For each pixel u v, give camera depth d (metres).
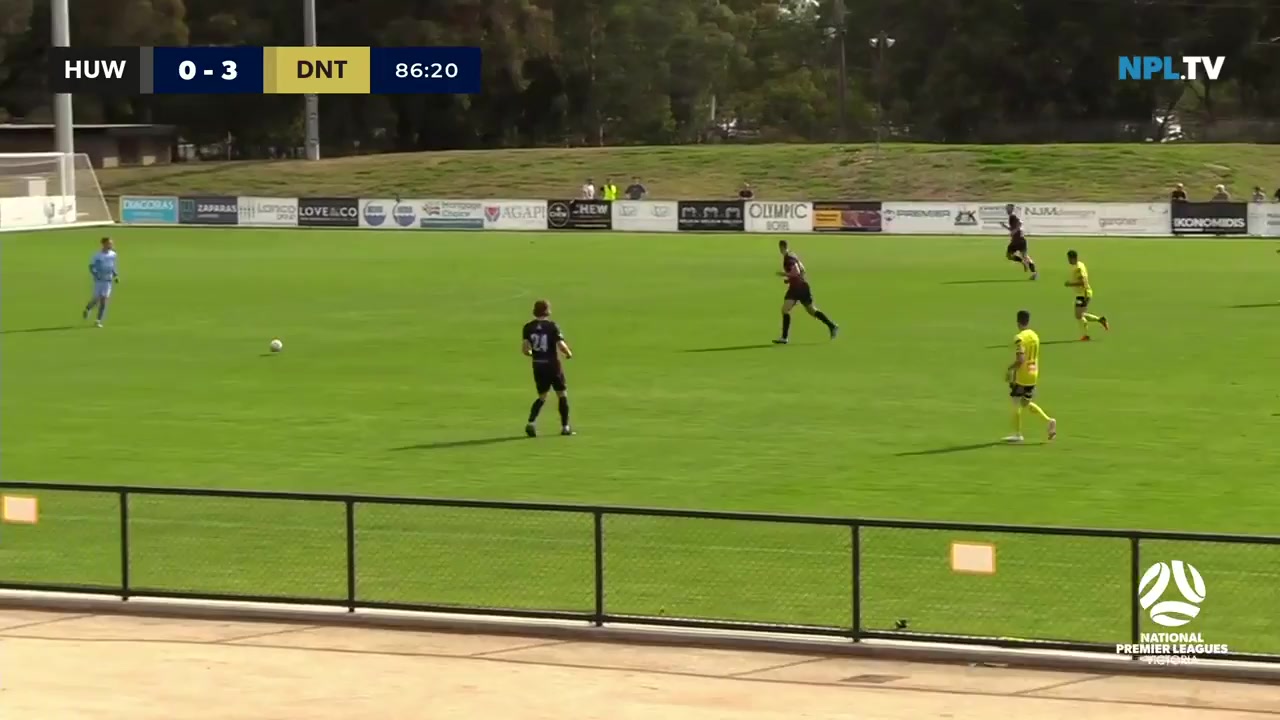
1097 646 57.91
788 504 85.62
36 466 97.62
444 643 61.53
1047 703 53.56
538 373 105.94
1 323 167.38
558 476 93.69
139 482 92.94
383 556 74.44
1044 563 71.38
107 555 75.81
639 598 67.56
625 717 52.50
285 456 100.31
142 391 125.56
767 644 60.16
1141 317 166.00
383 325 165.25
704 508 84.75
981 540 75.44
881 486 90.06
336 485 91.44
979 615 64.31
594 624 62.59
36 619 64.94
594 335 156.38
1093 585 67.94
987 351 143.62
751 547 75.12
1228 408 114.06
